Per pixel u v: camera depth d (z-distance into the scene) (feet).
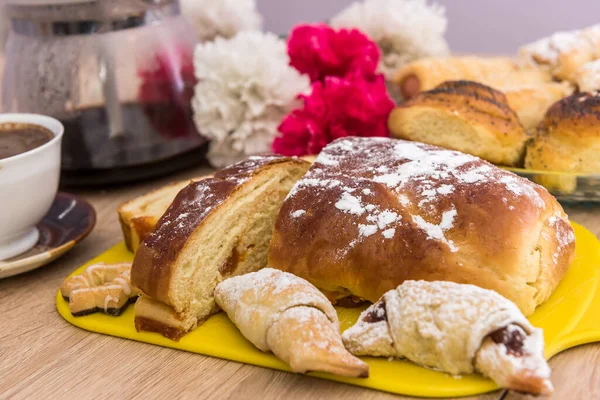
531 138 1.87
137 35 2.04
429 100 1.87
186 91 2.13
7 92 2.06
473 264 1.36
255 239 1.58
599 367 1.31
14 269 1.64
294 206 1.50
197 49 2.11
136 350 1.44
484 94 1.87
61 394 1.34
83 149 2.01
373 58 2.18
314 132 1.97
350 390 1.29
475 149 1.84
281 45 2.19
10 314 1.57
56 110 1.99
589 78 1.98
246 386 1.32
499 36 3.66
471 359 1.24
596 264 1.54
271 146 2.13
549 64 2.16
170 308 1.44
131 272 1.45
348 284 1.44
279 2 4.03
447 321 1.25
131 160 2.04
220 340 1.42
